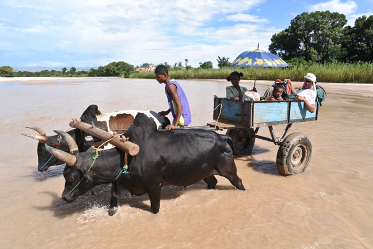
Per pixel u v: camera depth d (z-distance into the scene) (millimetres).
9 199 4504
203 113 11438
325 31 45094
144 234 3547
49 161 4891
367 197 4375
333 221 3744
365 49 43344
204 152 4105
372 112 11586
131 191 4043
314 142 7289
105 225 3777
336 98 16078
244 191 4734
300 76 29375
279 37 52125
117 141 3688
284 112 5422
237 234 3498
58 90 23797
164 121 5359
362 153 6387
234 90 6219
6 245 3344
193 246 3281
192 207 4238
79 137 4863
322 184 4891
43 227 3725
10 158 6363
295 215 3912
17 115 10984
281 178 5246
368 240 3346
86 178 3738
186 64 79875
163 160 3902
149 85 31734
